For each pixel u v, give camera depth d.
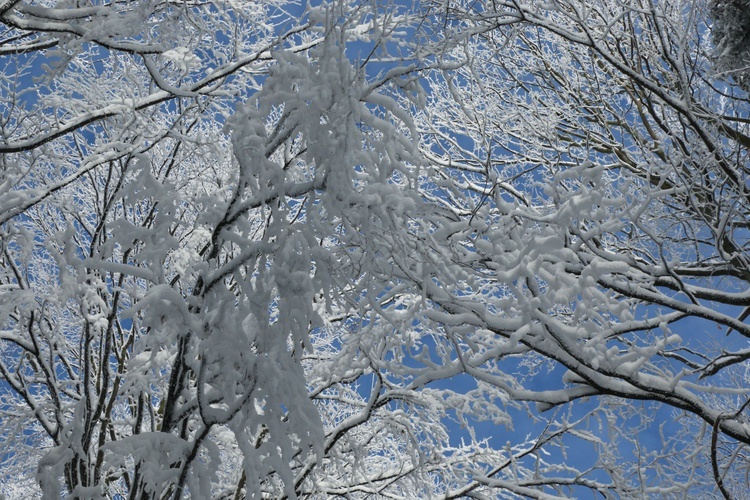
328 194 3.50
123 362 6.93
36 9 4.55
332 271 3.76
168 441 4.21
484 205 4.34
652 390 4.89
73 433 4.95
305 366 8.14
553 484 6.56
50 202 5.40
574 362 4.89
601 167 4.15
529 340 4.89
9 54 5.24
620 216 4.59
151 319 3.83
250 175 3.64
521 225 4.62
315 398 6.64
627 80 7.29
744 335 5.04
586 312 4.30
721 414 4.85
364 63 3.60
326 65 3.48
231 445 6.91
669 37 6.55
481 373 5.02
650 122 7.80
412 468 6.86
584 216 4.18
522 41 8.41
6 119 5.14
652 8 5.83
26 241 5.14
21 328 6.45
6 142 5.01
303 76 3.55
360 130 3.73
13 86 5.35
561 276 4.28
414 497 7.38
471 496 6.93
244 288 3.75
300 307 3.62
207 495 4.17
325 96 3.40
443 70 3.99
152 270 4.04
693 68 6.13
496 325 4.52
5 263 6.96
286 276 3.61
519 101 8.27
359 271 3.85
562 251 4.34
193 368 4.07
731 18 6.65
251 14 6.62
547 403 5.28
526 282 4.34
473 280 4.03
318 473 6.54
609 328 4.73
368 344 5.43
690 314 5.14
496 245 4.29
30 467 8.09
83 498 4.80
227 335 3.79
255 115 3.60
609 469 6.39
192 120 7.41
